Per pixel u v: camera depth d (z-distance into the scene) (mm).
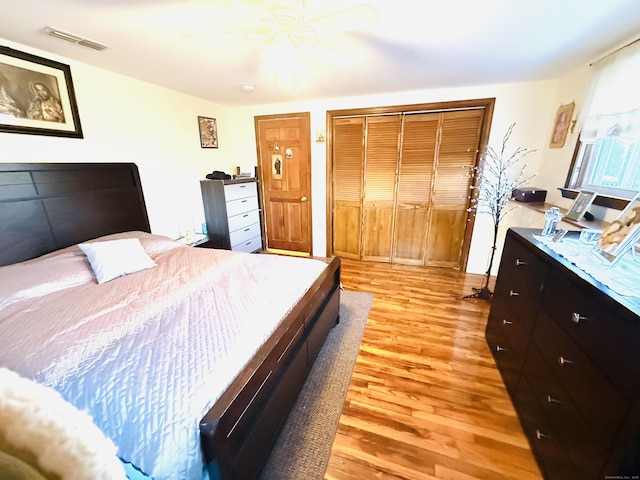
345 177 3598
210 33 1355
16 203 1752
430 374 1758
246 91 2889
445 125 3027
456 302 2668
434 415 1471
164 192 2863
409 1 1274
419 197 3371
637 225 1070
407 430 1388
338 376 1744
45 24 1486
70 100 2014
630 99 1537
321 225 3863
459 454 1272
